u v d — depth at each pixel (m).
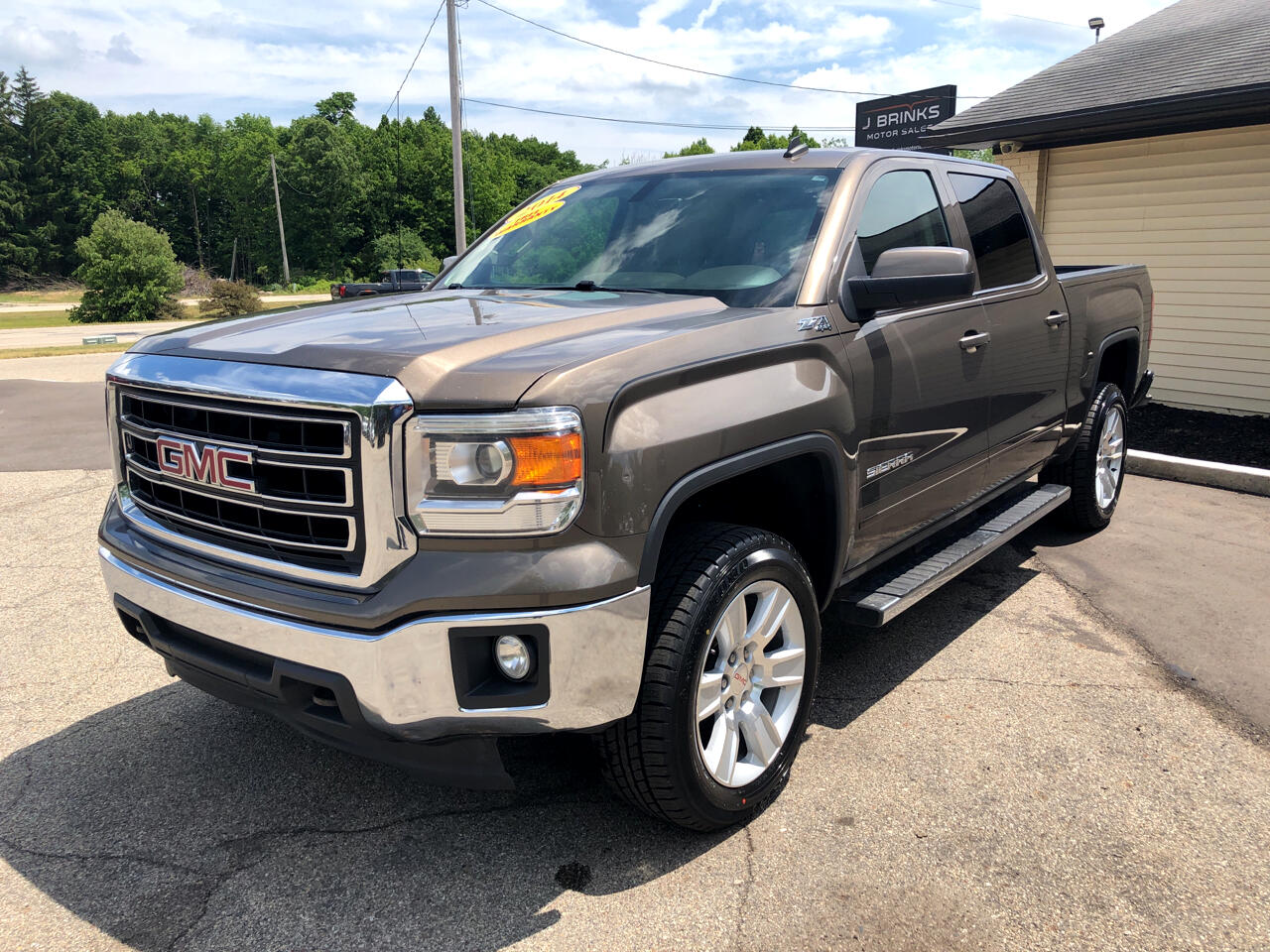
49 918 2.34
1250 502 6.31
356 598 2.17
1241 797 2.86
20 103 106.75
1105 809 2.79
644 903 2.38
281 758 3.12
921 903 2.38
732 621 2.59
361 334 2.46
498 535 2.11
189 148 128.75
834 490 2.90
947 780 2.96
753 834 2.68
